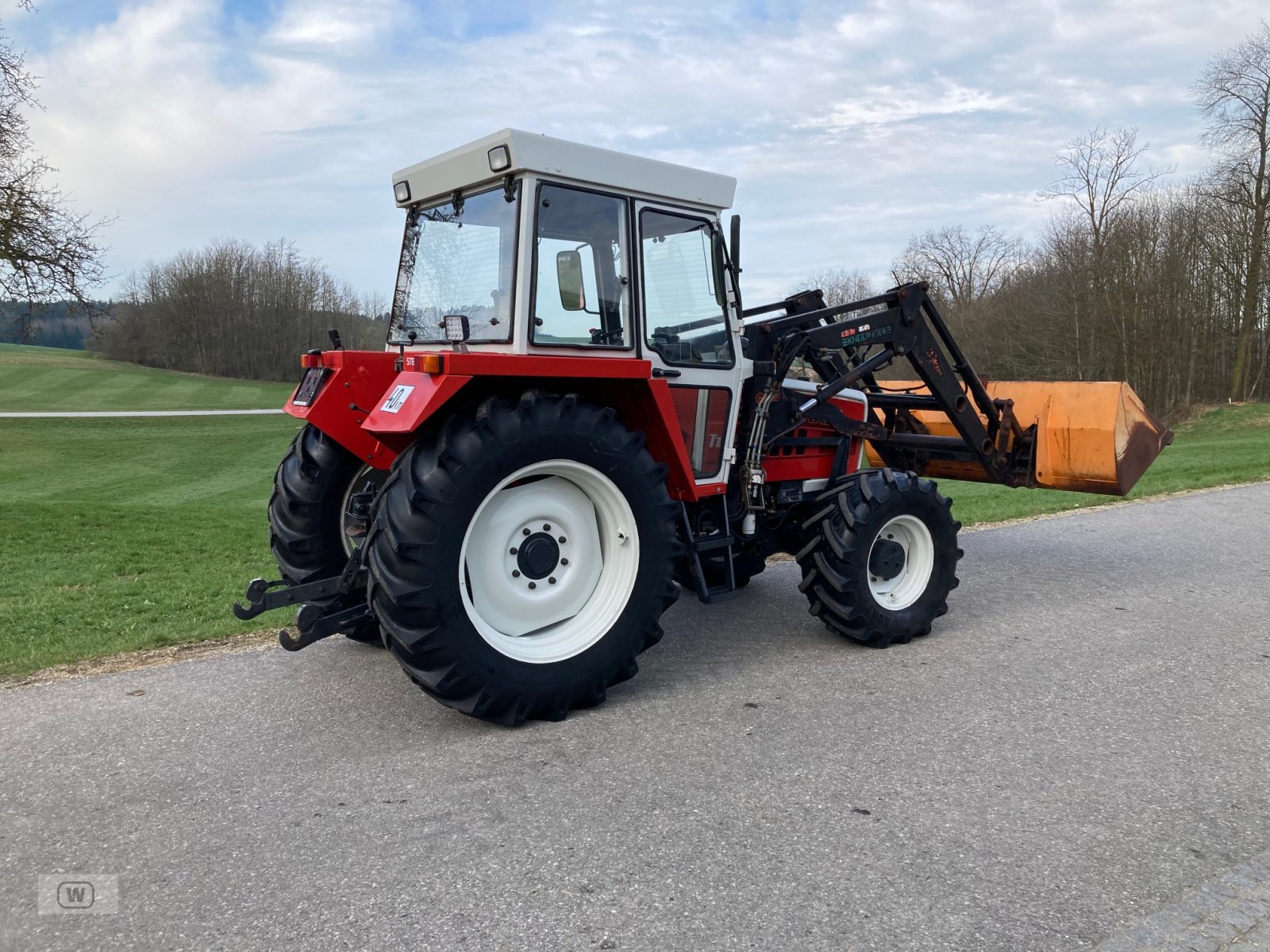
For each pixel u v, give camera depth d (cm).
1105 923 238
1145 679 430
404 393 363
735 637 509
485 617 382
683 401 448
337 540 470
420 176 429
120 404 5044
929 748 350
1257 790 315
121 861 272
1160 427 667
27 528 1020
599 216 405
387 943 230
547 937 232
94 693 419
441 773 331
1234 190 3003
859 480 490
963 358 585
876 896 250
